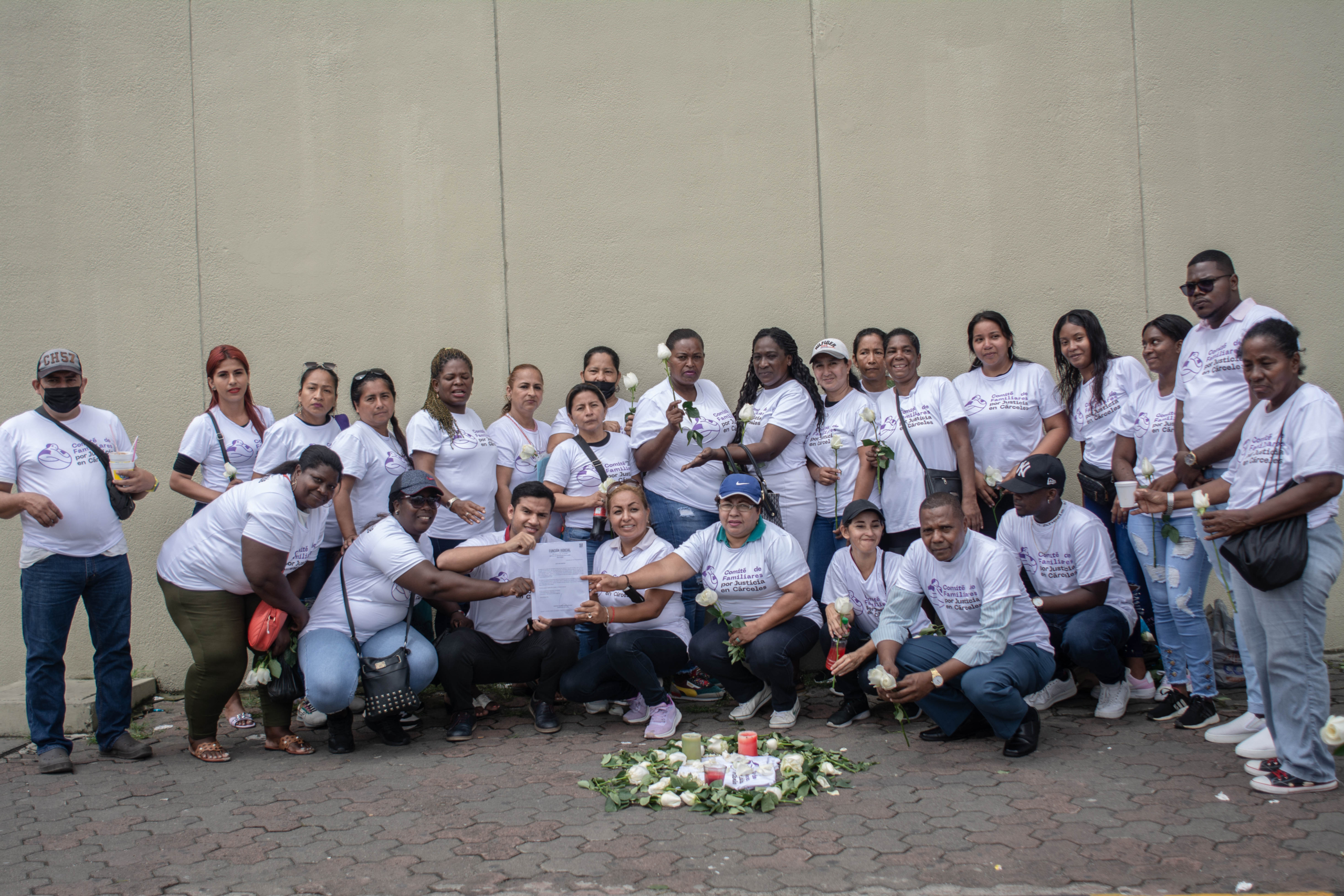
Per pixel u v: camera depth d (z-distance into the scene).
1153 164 6.52
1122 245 6.51
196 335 6.37
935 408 5.45
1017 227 6.52
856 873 3.27
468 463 5.52
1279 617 3.79
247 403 5.54
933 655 4.64
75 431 4.66
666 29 6.51
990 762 4.35
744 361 6.49
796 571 4.99
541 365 6.48
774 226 6.51
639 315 6.49
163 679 6.23
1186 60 6.53
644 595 5.06
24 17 6.32
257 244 6.41
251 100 6.41
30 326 6.30
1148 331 5.11
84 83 6.34
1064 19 6.52
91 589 4.69
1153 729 4.74
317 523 4.88
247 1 6.41
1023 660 4.48
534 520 4.84
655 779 4.12
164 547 4.76
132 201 6.36
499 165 6.48
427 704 5.64
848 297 6.50
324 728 5.29
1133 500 4.64
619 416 6.04
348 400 6.42
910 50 6.52
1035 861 3.32
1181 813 3.68
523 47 6.48
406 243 6.45
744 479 4.96
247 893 3.26
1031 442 5.57
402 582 4.73
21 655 6.16
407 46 6.46
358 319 6.43
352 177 6.44
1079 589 4.88
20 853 3.61
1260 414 3.92
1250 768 4.06
